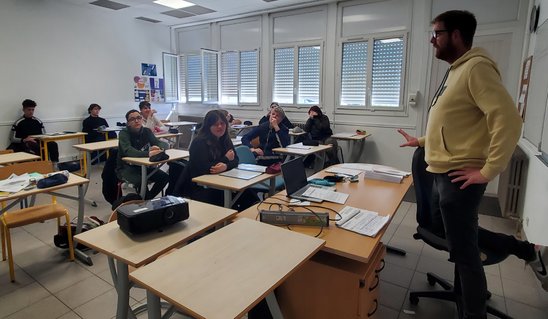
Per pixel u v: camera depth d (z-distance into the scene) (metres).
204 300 0.97
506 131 1.34
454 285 2.03
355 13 5.68
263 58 6.83
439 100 1.59
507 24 4.47
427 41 5.08
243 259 1.20
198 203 1.86
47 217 2.49
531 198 2.83
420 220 1.99
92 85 6.67
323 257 1.57
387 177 2.43
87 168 4.20
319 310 1.56
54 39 6.02
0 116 5.47
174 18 7.25
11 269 2.33
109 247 1.34
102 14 6.70
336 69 5.98
